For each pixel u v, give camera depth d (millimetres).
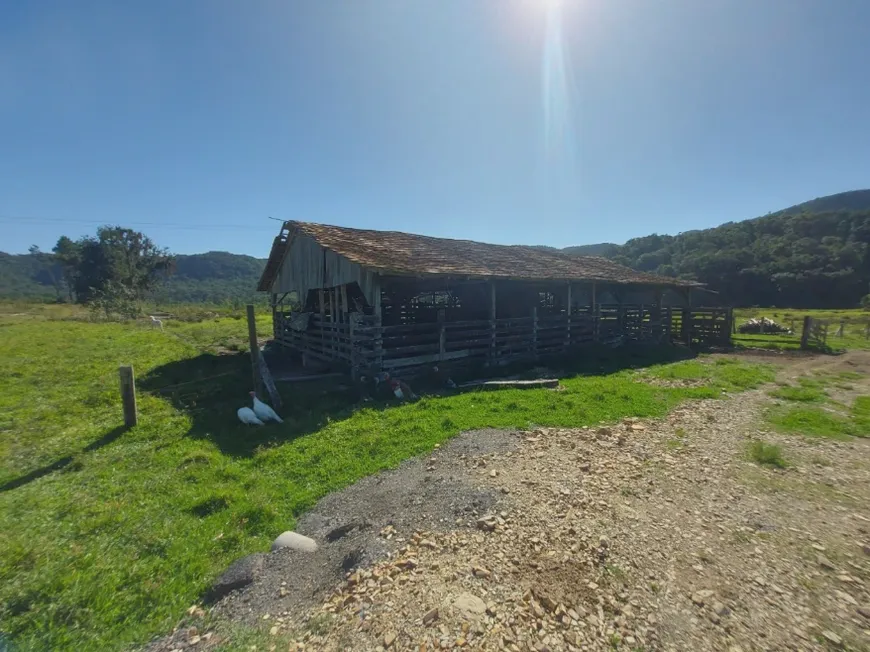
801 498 4828
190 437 7414
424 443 6590
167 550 4129
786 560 3666
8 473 6035
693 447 6395
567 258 19984
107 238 54906
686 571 3502
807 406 8828
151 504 5043
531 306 20234
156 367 12680
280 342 17688
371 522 4453
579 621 2953
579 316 16672
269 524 4617
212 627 3203
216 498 5027
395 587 3377
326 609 3256
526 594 3205
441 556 3750
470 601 3145
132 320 27422
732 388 10438
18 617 3246
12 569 3787
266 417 8227
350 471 5789
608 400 8977
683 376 11859
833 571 3512
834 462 5871
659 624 2936
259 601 3457
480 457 5992
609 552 3730
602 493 4875
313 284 14320
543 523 4211
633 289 20516
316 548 4160
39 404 9023
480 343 13180
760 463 5828
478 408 8461
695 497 4820
